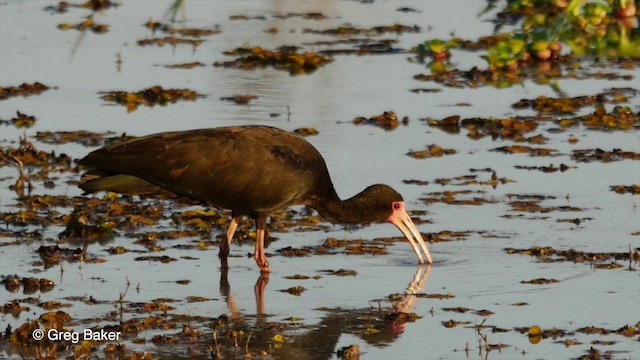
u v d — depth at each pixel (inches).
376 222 582.9
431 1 1178.6
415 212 633.6
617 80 908.0
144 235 597.9
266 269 555.8
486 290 535.8
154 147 558.3
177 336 478.6
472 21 1088.8
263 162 559.8
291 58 941.2
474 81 907.4
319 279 550.0
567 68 946.7
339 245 593.3
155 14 1112.8
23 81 888.9
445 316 506.0
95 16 1103.6
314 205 578.2
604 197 657.6
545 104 829.8
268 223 625.3
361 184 674.2
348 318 504.7
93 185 561.6
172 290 533.0
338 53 980.6
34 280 532.4
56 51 976.9
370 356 464.8
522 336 483.5
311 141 753.0
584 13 1048.2
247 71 924.6
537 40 970.1
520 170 705.0
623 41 1018.7
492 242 593.3
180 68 929.5
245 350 467.5
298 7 1155.3
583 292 531.8
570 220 621.3
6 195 655.8
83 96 852.0
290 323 496.7
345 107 832.3
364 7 1156.5
